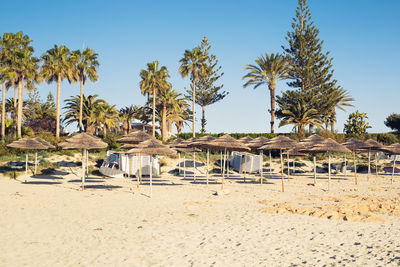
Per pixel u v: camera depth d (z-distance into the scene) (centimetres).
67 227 973
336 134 4275
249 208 1288
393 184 2227
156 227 977
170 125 5431
